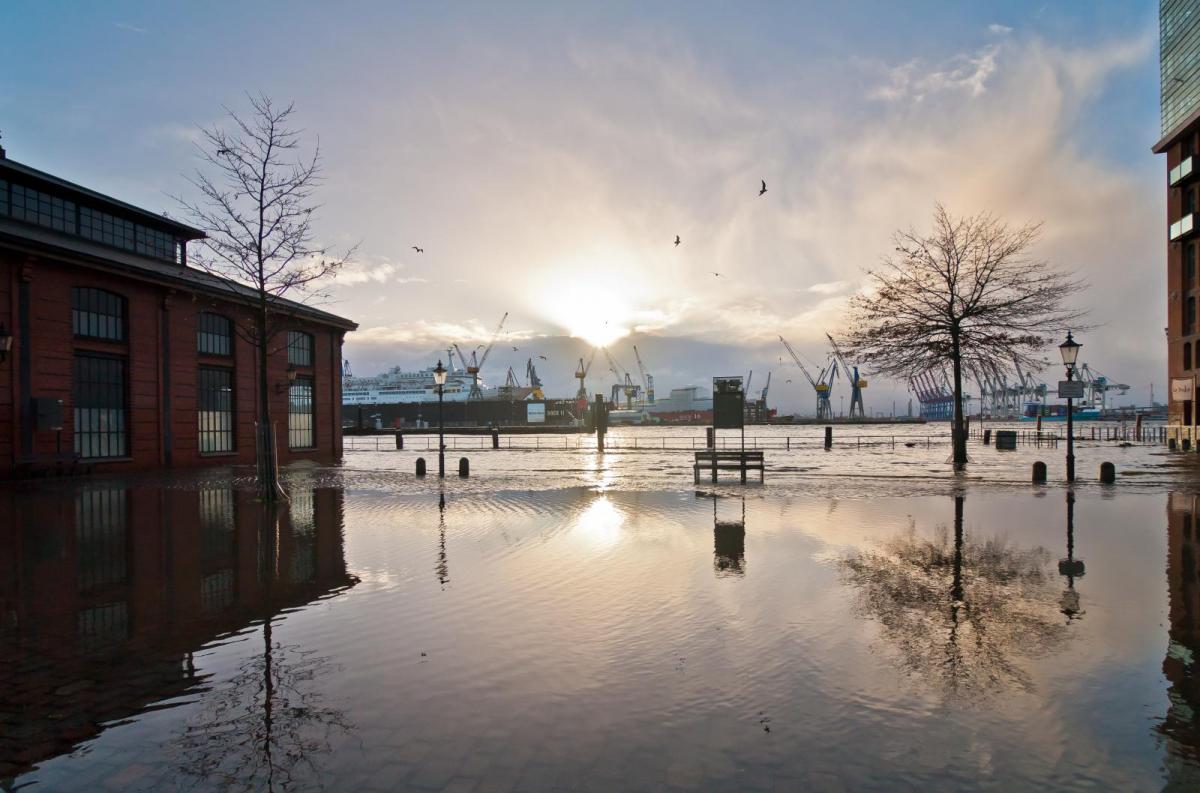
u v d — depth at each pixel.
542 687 4.81
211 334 30.73
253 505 15.66
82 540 11.10
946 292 28.58
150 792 3.52
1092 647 5.55
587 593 7.30
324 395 38.25
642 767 3.71
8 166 24.81
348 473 25.50
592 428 113.44
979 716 4.32
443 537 10.94
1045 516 12.49
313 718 4.36
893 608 6.65
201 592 7.62
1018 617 6.34
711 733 4.10
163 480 22.81
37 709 4.55
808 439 63.25
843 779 3.58
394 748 3.95
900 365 28.72
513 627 6.16
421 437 89.69
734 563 8.66
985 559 8.83
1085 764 3.74
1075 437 52.41
